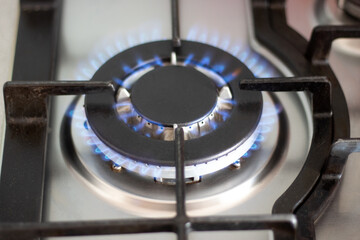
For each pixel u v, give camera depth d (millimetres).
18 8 815
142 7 857
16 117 628
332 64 771
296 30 834
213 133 588
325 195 569
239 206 584
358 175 614
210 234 565
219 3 871
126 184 594
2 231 468
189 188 592
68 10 849
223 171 608
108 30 818
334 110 652
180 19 838
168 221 479
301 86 617
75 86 598
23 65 730
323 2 876
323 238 554
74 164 623
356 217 573
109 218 573
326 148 610
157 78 641
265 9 834
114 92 644
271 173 615
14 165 594
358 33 697
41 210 565
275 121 671
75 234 481
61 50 782
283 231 480
